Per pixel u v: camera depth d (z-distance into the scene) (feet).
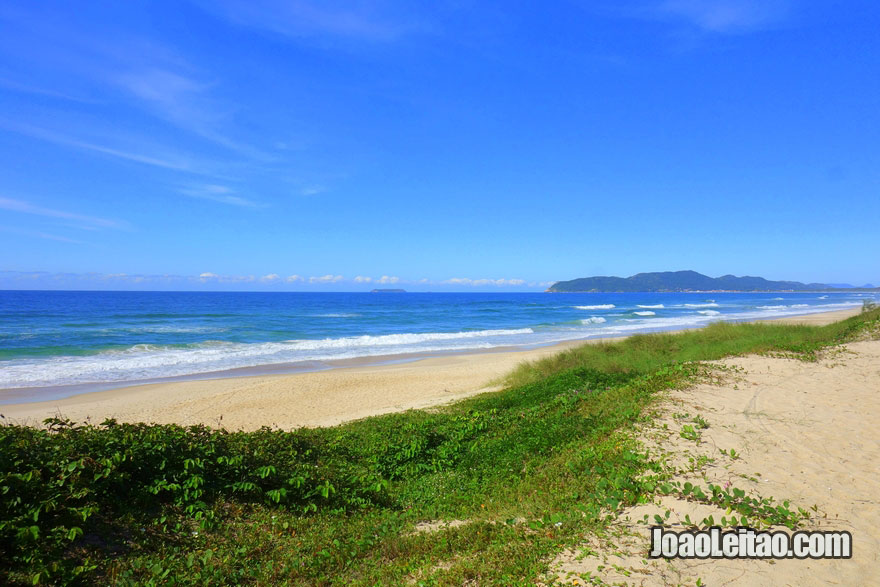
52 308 233.14
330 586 16.20
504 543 17.52
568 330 146.72
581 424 31.04
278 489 22.25
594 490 21.09
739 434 26.78
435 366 81.25
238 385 64.90
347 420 46.32
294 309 258.98
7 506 15.55
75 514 16.25
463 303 382.42
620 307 307.78
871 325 67.87
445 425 36.06
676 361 53.62
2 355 86.69
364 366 83.20
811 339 61.98
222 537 18.58
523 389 48.75
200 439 24.48
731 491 19.90
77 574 14.35
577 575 14.70
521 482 24.03
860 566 14.97
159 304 293.64
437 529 20.25
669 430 27.40
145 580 15.16
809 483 20.80
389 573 16.47
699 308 288.10
